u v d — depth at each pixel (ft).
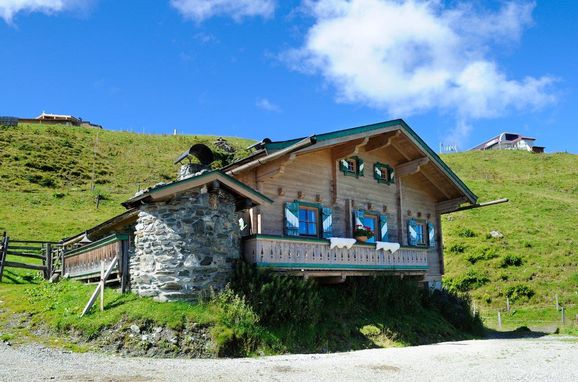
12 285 58.75
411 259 71.41
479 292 114.73
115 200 146.82
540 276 120.37
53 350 37.86
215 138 266.57
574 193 206.39
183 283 44.55
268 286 46.60
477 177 230.48
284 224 59.82
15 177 150.61
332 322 53.52
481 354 44.01
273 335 44.93
